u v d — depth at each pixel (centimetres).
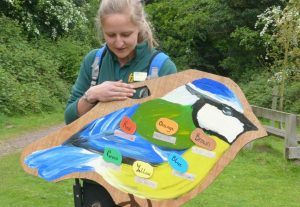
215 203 598
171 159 209
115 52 225
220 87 212
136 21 221
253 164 822
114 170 208
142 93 214
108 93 213
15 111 1416
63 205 568
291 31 1566
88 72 243
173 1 2966
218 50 2869
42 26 2230
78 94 244
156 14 3020
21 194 607
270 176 750
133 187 206
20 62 1755
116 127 212
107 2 221
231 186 685
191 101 212
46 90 1706
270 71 1961
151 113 212
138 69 229
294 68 1678
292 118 820
